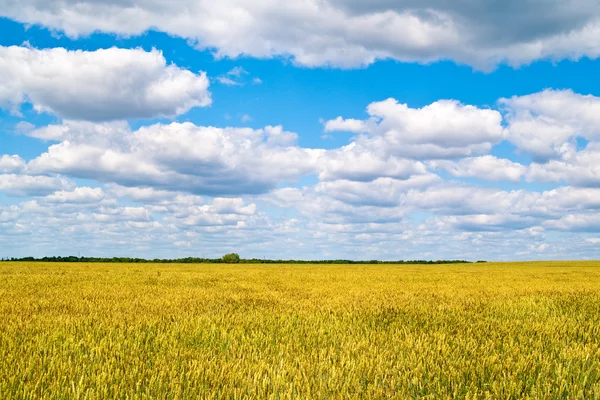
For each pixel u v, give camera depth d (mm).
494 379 5043
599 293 15469
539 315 10297
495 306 11719
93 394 4137
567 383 4785
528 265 67812
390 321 8977
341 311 10109
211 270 36375
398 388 4660
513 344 6832
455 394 4398
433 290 16875
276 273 31094
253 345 6398
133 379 4656
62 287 16406
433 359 5719
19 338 6492
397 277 27062
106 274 26312
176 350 5902
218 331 7305
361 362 5332
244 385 4551
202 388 4406
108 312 9461
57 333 6773
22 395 4109
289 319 8703
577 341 7273
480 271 41375
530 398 4352
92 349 5750
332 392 4449
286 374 4934
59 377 4555
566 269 47875
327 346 6469
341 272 35125
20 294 13461
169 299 12484
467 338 7137
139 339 6586
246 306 10992
